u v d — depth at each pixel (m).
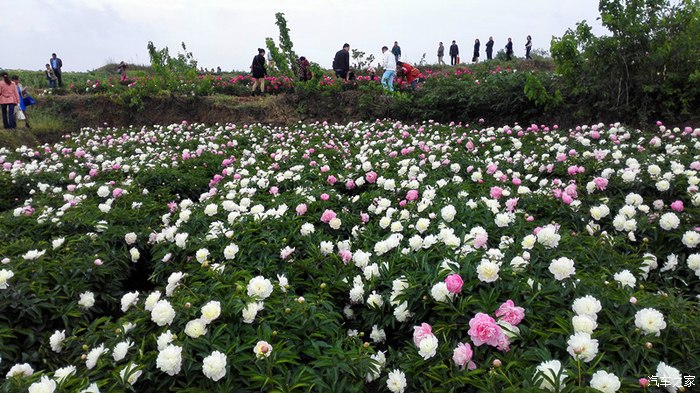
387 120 13.12
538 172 5.79
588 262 2.98
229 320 2.41
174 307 2.52
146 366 2.17
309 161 7.39
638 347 2.03
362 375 2.22
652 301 2.37
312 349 2.36
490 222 3.64
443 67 25.84
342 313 3.15
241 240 3.75
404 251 3.21
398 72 15.05
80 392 1.96
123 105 15.57
